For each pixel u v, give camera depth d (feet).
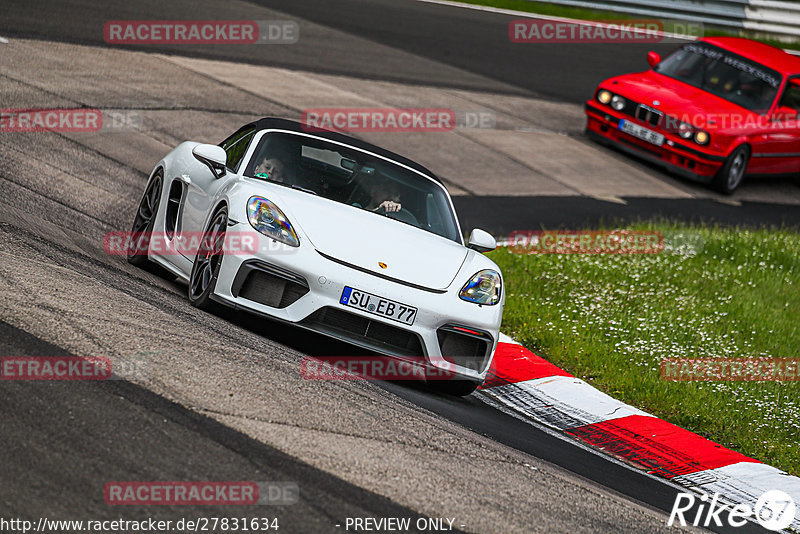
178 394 49.03
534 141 178.91
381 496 44.21
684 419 80.02
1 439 39.99
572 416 74.95
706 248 137.80
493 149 167.22
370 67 194.49
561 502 51.11
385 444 51.08
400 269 67.31
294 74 174.60
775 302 120.06
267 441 46.47
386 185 77.20
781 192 194.90
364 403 57.26
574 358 88.99
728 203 175.52
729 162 176.96
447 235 76.38
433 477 48.55
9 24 152.15
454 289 68.39
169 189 81.41
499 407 73.67
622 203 157.89
